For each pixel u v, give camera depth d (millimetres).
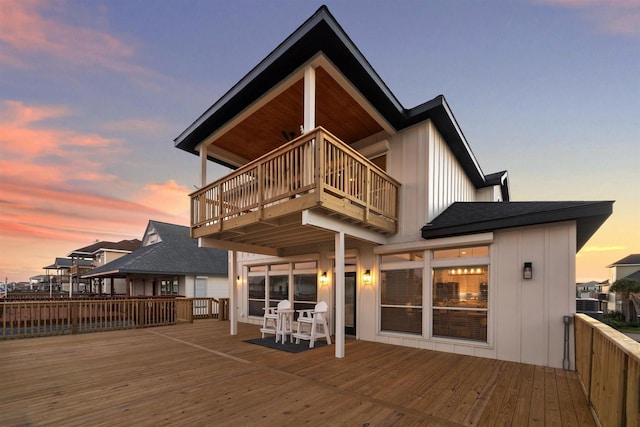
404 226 6785
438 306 6051
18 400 3387
